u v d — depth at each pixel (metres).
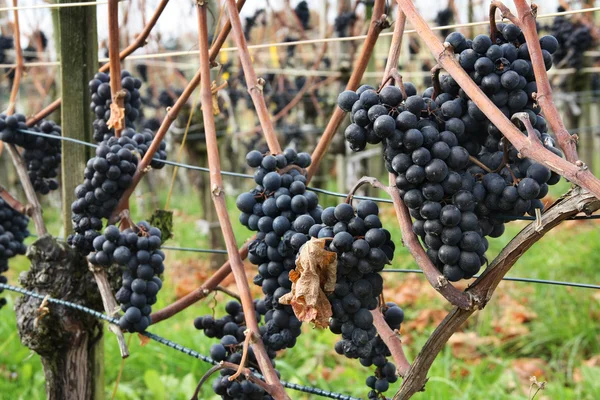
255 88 0.94
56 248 1.13
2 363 2.18
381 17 0.91
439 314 2.62
